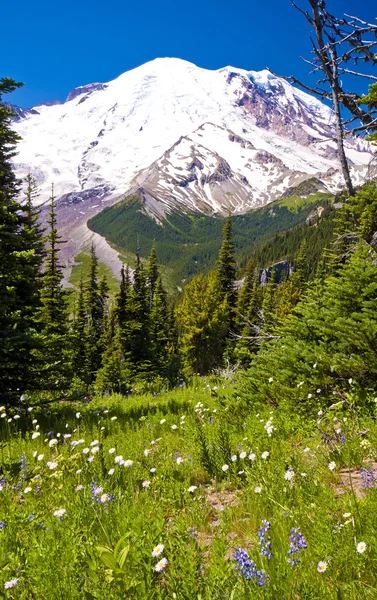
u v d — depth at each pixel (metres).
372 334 6.33
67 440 7.46
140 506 3.89
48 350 13.10
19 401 11.20
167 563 2.35
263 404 7.95
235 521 3.78
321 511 3.16
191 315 45.75
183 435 7.34
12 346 10.90
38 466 5.26
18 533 3.43
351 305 7.17
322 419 6.41
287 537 3.11
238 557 2.32
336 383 7.01
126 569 2.48
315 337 8.17
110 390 19.05
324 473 4.45
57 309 25.00
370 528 2.78
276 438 5.99
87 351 34.72
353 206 10.37
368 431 5.40
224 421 7.69
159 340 49.88
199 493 4.51
